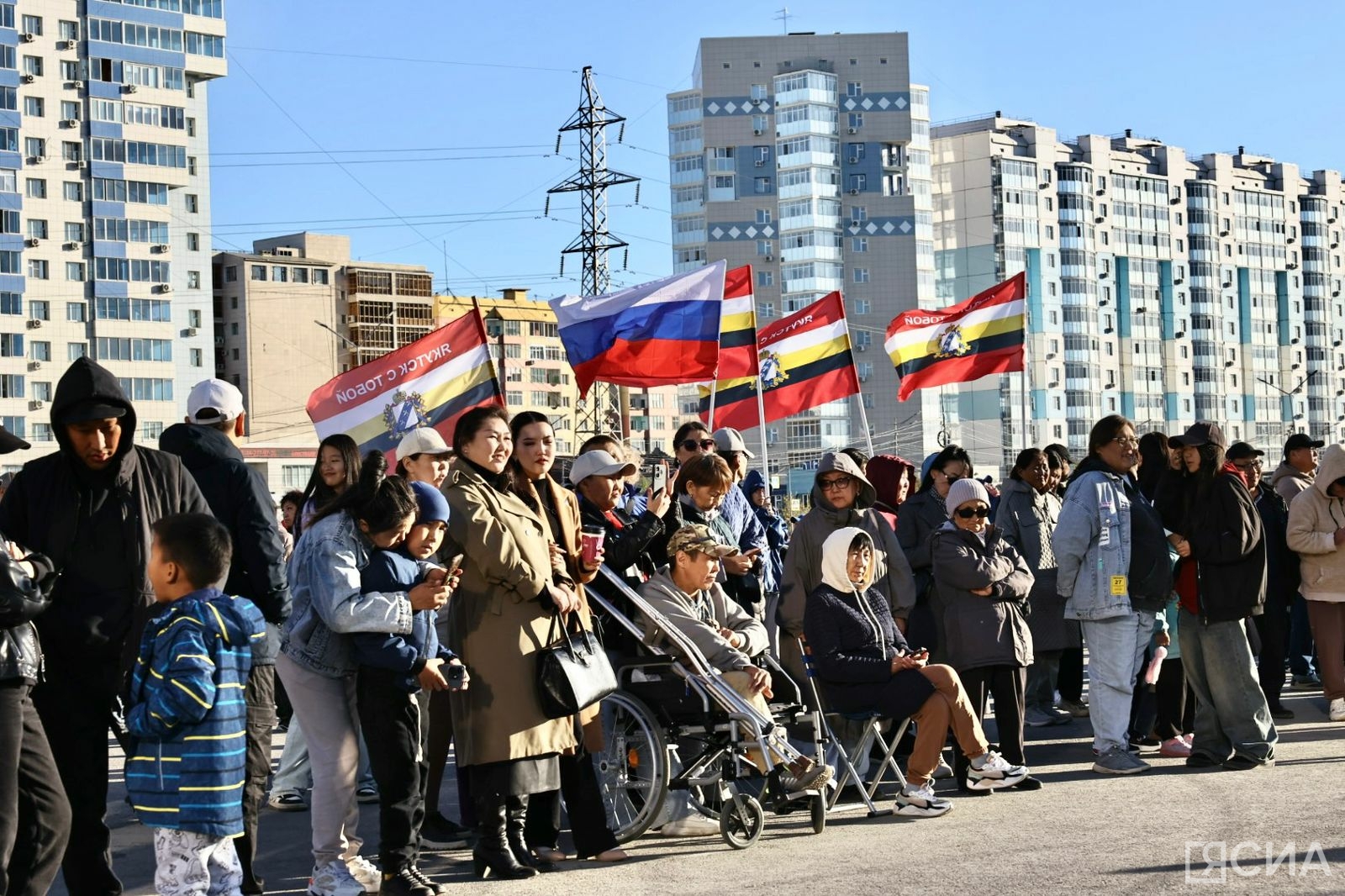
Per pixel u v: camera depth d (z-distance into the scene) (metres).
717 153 123.25
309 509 9.08
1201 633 10.11
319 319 116.69
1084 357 132.25
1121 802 8.88
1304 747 10.74
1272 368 150.12
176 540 6.12
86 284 95.06
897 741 9.00
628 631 8.43
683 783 8.17
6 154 91.81
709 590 8.86
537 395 131.12
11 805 5.87
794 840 8.23
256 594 7.04
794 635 9.80
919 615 10.60
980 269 128.50
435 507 7.21
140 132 97.38
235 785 6.10
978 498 9.62
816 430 115.88
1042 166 132.00
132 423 6.57
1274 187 154.50
